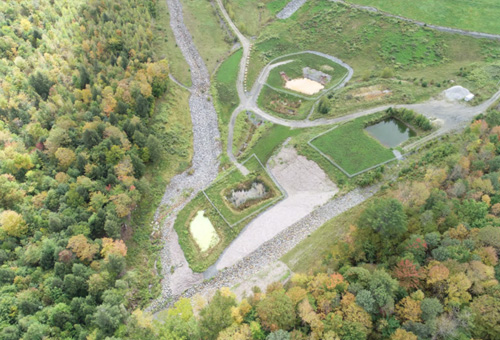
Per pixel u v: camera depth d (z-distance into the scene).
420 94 127.12
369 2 168.88
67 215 90.62
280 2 183.12
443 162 101.00
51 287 77.38
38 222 90.44
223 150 125.19
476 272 68.81
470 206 81.44
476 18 152.12
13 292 76.19
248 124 132.38
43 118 115.75
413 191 88.12
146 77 129.62
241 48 162.62
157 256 97.88
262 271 90.50
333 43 158.38
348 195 103.69
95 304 77.38
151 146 113.81
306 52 158.25
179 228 103.69
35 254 82.62
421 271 71.06
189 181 116.75
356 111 126.50
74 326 72.44
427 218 80.44
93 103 118.06
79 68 129.50
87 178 96.81
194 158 123.88
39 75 122.81
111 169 101.75
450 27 150.12
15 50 132.88
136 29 153.25
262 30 171.38
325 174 110.06
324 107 127.94
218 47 164.25
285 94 140.25
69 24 152.38
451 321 63.78
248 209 105.94
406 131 119.06
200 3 185.75
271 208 105.81
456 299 66.50
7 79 123.69
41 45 137.75
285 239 97.00
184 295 89.50
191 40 167.00
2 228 87.25
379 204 82.88
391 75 136.62
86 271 80.50
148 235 102.31
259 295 75.25
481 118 113.38
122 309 75.00
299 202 105.69
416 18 156.38
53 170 101.94
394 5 164.25
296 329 70.25
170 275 93.69
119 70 133.38
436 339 63.22
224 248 98.12
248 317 72.69
